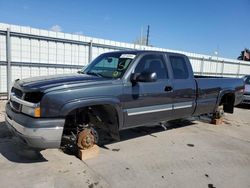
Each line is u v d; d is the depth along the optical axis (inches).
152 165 156.8
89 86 146.3
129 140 203.3
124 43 459.2
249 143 215.6
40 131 130.1
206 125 270.8
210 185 136.6
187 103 211.0
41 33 356.2
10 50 331.6
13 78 342.3
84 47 407.2
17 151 166.6
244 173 154.0
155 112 184.4
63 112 135.8
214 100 242.5
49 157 159.2
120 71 168.9
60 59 383.2
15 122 139.5
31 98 139.0
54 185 126.6
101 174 140.9
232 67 794.8
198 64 649.0
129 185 131.2
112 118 162.9
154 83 181.0
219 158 175.6
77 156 161.9
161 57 193.6
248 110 395.9
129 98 165.0
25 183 127.1
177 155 176.2
